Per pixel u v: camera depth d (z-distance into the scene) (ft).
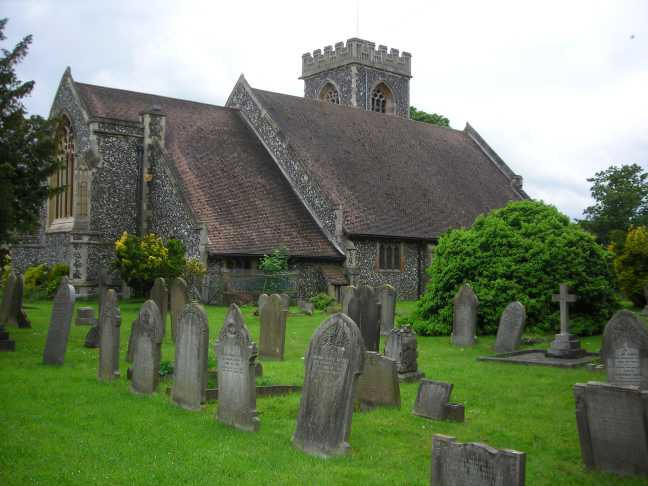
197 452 27.78
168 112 121.90
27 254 125.39
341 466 26.40
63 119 117.91
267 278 101.65
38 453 27.30
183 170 111.65
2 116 63.21
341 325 28.45
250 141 126.41
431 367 48.85
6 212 59.77
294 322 78.89
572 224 72.59
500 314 65.72
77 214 108.17
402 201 127.24
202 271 96.89
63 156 119.96
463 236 70.64
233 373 31.94
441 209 132.05
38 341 58.85
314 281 110.01
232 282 99.45
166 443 28.99
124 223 112.06
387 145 140.67
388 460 27.35
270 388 38.73
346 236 112.68
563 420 33.96
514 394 39.47
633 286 105.29
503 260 67.31
